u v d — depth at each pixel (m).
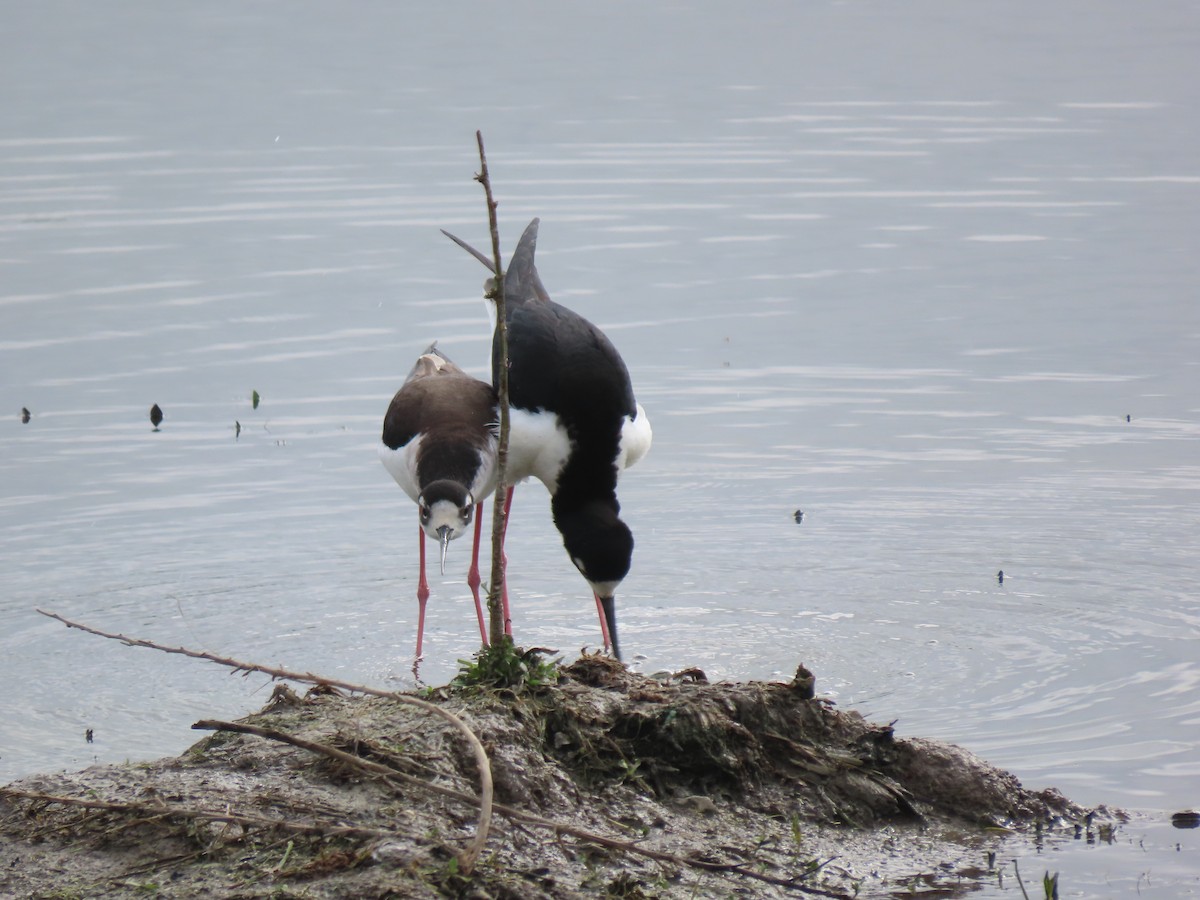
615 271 19.58
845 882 6.98
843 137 25.69
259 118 27.16
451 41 33.47
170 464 14.17
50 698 9.59
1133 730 8.85
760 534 12.55
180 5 37.19
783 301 18.55
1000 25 34.06
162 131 26.19
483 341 17.41
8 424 15.02
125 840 6.85
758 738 7.79
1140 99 27.81
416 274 19.48
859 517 12.87
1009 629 10.53
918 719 9.03
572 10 36.38
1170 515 12.77
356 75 30.39
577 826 7.06
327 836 6.72
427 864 6.48
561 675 8.20
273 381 16.23
